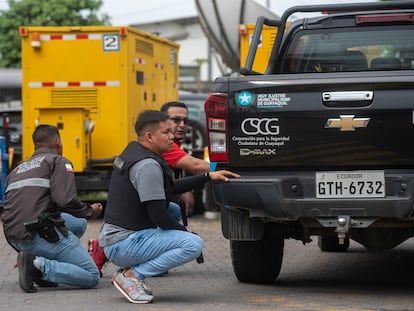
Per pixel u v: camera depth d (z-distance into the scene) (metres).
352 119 7.95
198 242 8.09
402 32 9.31
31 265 8.87
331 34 9.48
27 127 17.30
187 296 8.64
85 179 16.75
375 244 8.80
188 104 23.47
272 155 8.15
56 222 8.91
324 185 8.02
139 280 8.26
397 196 7.89
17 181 8.94
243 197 8.13
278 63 9.59
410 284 9.52
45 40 17.28
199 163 9.59
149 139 8.17
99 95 17.20
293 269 10.80
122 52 17.19
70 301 8.38
